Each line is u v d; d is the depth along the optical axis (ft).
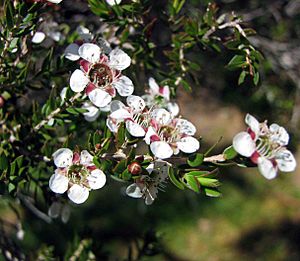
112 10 0.93
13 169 0.83
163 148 0.75
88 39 0.87
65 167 0.76
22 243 1.65
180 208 2.95
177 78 1.00
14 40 0.83
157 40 1.14
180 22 1.01
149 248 1.15
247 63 0.89
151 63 1.02
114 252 2.59
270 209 3.02
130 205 2.85
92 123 0.97
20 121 0.93
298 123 1.57
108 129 0.78
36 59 1.02
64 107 0.86
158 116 0.78
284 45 1.57
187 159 0.75
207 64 1.50
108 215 2.76
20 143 0.90
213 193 0.75
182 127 0.78
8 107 0.94
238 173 3.17
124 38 0.97
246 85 1.58
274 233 2.88
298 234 2.87
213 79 1.57
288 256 2.75
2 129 0.93
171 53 1.00
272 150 0.73
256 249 2.80
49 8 0.97
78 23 1.09
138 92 1.02
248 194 3.09
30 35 0.89
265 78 1.57
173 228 2.86
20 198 1.17
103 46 0.86
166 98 0.93
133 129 0.77
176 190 3.01
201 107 1.99
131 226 2.75
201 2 1.26
